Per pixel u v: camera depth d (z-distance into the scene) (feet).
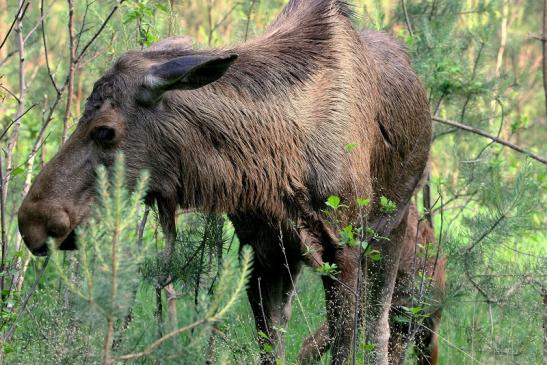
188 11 61.36
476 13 55.16
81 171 31.32
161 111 32.01
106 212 22.72
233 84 33.14
